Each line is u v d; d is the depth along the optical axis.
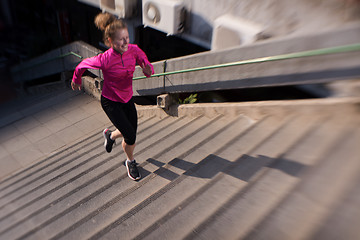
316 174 1.91
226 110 3.81
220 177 2.27
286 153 2.26
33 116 6.82
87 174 3.32
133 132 2.67
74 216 2.52
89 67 2.37
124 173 3.16
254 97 6.16
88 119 6.29
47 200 2.98
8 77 14.83
